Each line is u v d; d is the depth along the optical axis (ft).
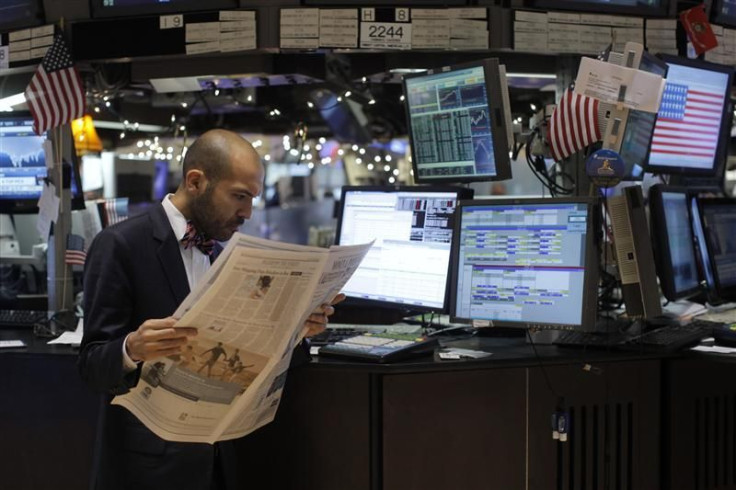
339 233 10.43
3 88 12.25
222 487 7.34
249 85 12.39
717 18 11.37
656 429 9.28
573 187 10.80
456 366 8.25
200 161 6.95
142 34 10.94
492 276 8.91
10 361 9.45
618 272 9.51
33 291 13.14
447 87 10.09
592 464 8.93
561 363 8.62
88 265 6.98
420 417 8.36
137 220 7.12
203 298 5.90
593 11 10.69
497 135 9.78
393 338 8.88
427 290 9.50
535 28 10.54
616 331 9.57
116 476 7.00
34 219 13.61
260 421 7.13
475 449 8.50
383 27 10.44
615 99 8.99
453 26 10.43
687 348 9.08
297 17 10.47
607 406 9.00
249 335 6.27
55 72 10.86
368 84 13.04
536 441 8.67
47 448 9.40
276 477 8.66
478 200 9.12
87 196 15.26
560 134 9.49
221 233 7.13
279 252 5.90
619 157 8.83
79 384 9.29
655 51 10.93
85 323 6.87
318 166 26.73
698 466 9.49
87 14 11.14
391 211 10.02
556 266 8.57
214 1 10.60
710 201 11.19
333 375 8.43
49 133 11.32
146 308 6.94
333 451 8.46
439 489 8.43
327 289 6.70
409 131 10.69
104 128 15.58
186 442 6.89
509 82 11.98
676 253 10.18
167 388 6.43
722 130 11.48
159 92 13.07
